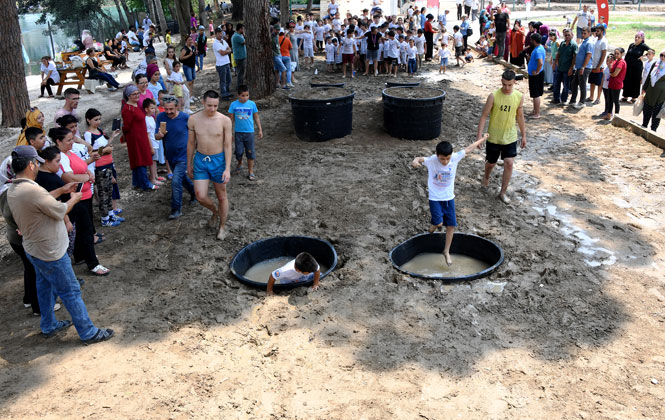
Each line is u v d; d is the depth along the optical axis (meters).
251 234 7.38
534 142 11.27
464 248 7.04
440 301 5.71
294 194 8.70
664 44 22.30
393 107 11.26
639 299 5.66
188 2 27.73
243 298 5.91
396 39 19.73
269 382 4.56
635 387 4.41
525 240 7.00
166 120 7.84
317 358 4.85
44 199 4.62
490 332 5.18
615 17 35.03
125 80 22.08
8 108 14.37
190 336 5.24
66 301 4.95
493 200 8.33
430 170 6.53
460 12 37.62
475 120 13.03
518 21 19.80
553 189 8.70
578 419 4.09
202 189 7.05
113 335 5.25
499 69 20.23
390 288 5.95
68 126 6.81
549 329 5.22
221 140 6.97
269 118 13.45
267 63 14.54
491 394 4.37
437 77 19.09
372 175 9.42
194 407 4.29
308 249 7.05
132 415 4.20
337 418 4.14
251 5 13.95
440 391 4.41
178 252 6.96
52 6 45.62
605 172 9.37
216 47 15.23
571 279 6.06
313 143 11.45
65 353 5.00
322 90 12.16
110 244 7.21
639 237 7.02
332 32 22.25
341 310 5.57
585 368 4.66
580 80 13.72
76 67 19.03
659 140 10.45
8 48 13.98
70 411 4.24
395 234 7.24
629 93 13.91
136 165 8.80
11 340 5.25
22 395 4.43
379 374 4.62
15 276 6.61
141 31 33.31
